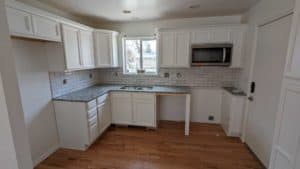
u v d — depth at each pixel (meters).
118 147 2.71
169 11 2.91
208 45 3.10
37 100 2.30
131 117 3.40
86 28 3.00
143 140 2.94
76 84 3.26
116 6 2.59
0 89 0.79
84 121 2.56
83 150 2.64
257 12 2.50
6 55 0.80
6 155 0.87
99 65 3.44
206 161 2.32
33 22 1.90
